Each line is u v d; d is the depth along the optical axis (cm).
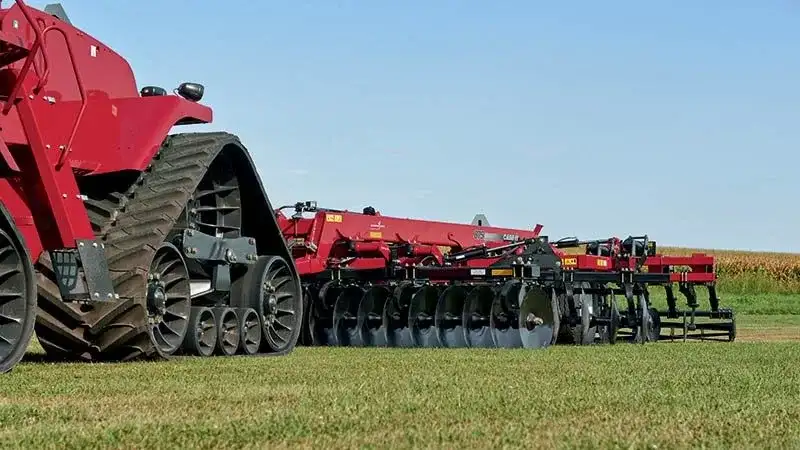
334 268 1506
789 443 484
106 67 1061
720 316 1817
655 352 1208
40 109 894
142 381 741
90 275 902
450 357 1074
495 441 473
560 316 1508
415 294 1418
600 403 628
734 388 736
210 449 450
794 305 3691
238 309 1179
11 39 836
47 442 461
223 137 1119
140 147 988
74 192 903
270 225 1253
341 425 518
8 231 823
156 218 977
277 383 736
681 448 464
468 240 1794
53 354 973
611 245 1714
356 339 1461
